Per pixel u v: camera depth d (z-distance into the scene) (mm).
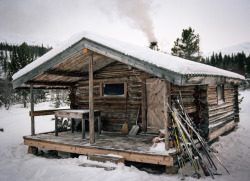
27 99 34906
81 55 6898
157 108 7727
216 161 6188
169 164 5012
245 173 5145
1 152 8156
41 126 15234
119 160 5363
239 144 8133
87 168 5223
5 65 66750
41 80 8359
